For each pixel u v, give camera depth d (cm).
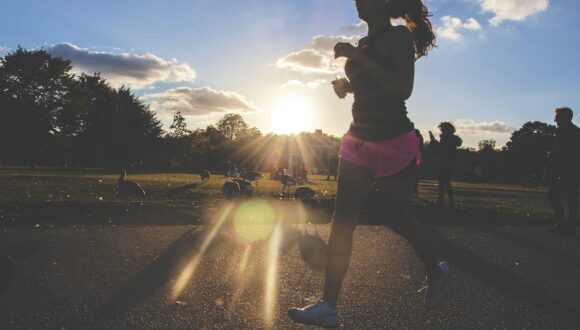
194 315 390
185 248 659
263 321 381
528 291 493
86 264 550
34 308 396
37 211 950
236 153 10281
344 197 346
